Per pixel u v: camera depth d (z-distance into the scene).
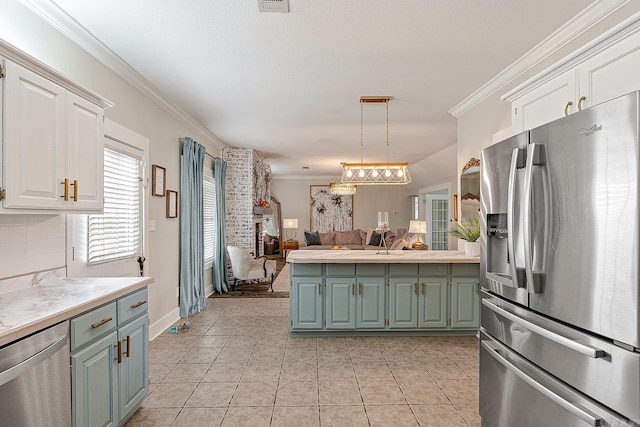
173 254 4.43
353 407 2.47
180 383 2.82
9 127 1.60
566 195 1.38
